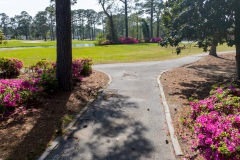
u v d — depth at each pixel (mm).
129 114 6527
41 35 127875
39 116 6129
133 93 8828
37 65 11961
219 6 8977
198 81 11242
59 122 5758
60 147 4570
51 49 36438
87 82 10539
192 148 4484
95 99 7984
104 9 36562
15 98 6449
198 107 5418
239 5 8859
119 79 11484
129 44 52531
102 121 5988
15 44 61969
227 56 24719
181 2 10109
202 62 19688
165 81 11156
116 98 8133
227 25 8969
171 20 10688
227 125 3963
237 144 3436
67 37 8438
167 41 10492
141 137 5059
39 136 4965
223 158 3594
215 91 6406
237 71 11258
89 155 4285
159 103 7562
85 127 5586
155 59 21797
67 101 7574
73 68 11039
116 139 4957
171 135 5070
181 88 9664
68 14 8305
